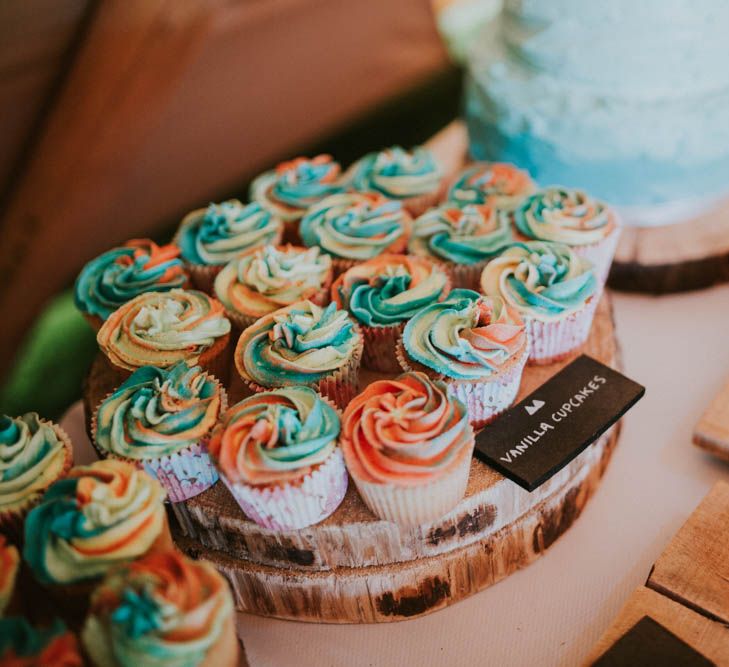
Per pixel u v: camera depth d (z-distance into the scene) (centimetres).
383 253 62
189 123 96
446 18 121
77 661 40
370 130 117
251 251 63
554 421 51
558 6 63
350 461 47
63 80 79
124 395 52
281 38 102
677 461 56
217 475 51
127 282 61
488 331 51
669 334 64
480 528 50
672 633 44
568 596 50
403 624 51
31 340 92
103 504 45
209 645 40
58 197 85
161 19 81
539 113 66
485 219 62
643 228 68
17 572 45
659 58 61
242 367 54
